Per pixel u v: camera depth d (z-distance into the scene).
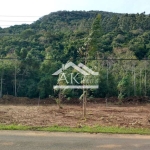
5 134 9.83
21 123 12.27
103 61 35.41
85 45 15.25
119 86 29.45
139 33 48.38
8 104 26.33
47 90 30.59
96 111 19.06
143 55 39.69
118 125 12.25
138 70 35.00
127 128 11.40
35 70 32.88
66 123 12.61
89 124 12.38
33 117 14.61
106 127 11.49
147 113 18.38
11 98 28.42
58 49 36.53
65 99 27.33
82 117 14.84
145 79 32.66
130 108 22.55
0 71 31.25
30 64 32.84
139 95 32.00
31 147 8.13
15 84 30.62
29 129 10.76
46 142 8.75
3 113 16.39
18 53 33.72
